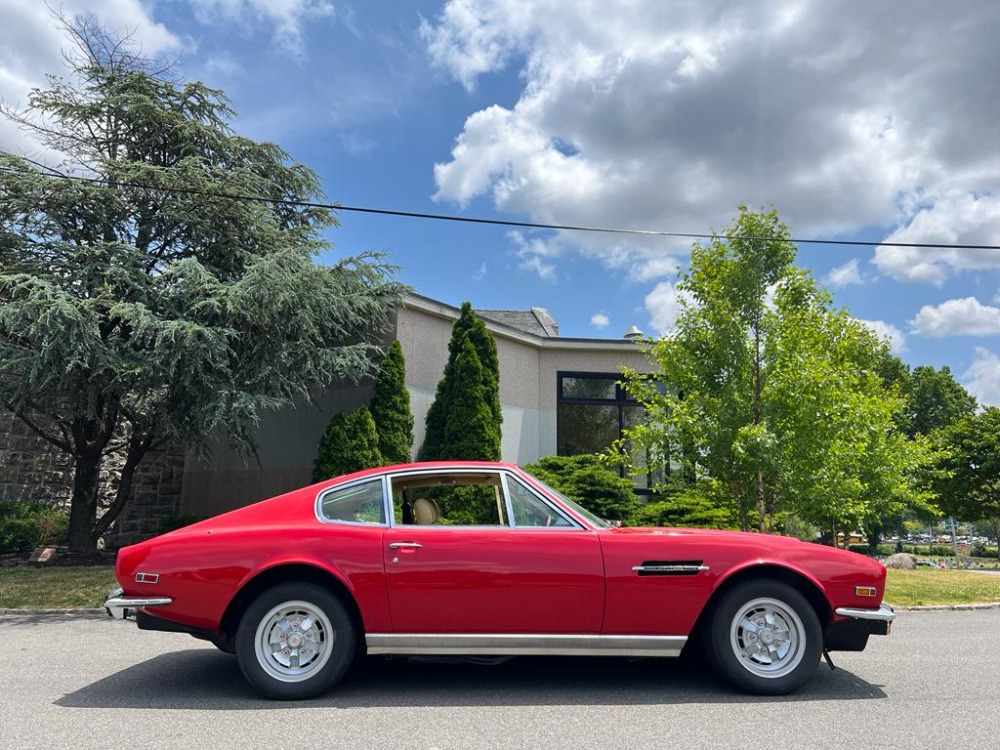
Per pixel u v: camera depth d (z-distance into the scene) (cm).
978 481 3528
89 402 1062
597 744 369
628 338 1806
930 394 4928
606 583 454
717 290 1015
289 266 1155
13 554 1309
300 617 460
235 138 1294
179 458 1786
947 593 1069
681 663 557
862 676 532
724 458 1001
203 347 1014
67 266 1075
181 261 1068
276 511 483
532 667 545
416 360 1370
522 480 497
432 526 475
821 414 962
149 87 1236
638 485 1619
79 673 534
